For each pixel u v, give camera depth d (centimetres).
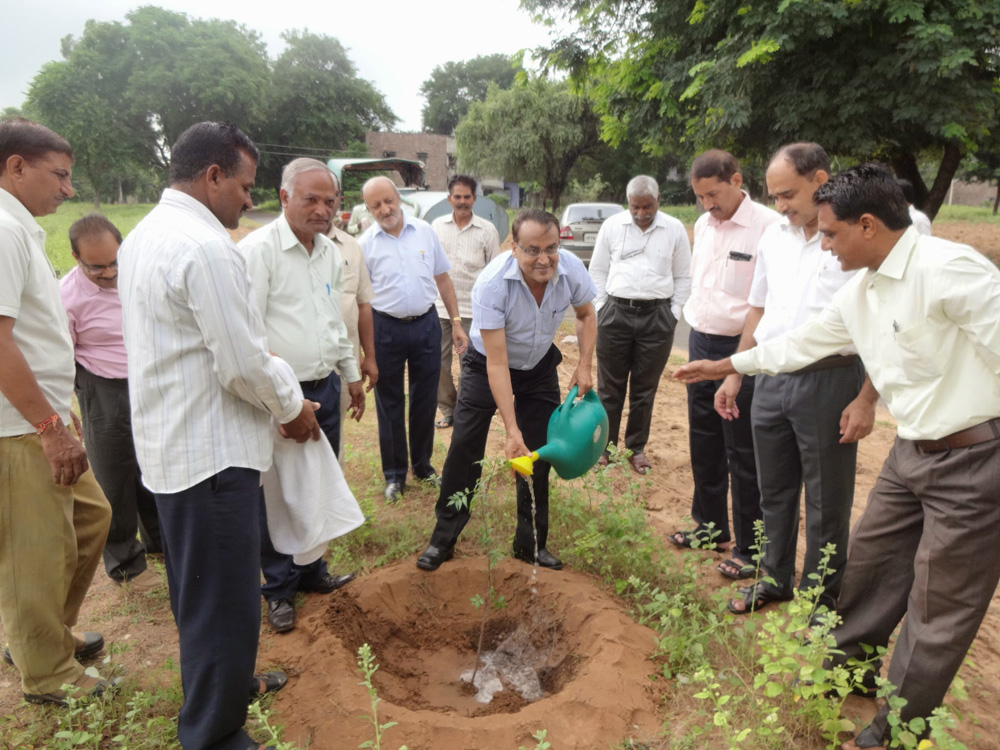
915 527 274
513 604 387
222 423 247
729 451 396
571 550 413
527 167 3625
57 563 281
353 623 361
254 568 257
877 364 264
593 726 281
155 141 5056
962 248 239
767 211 401
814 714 277
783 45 1078
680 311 541
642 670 314
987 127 1151
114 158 4650
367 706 291
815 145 317
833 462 324
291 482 322
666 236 521
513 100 3453
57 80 4516
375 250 482
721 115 1195
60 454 264
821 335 297
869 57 1109
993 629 355
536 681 348
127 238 252
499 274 341
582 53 1481
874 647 294
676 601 330
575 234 1611
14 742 275
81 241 342
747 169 2841
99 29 4650
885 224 246
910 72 1078
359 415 411
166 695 297
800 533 464
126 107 4738
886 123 1172
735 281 404
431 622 383
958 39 1041
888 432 667
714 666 320
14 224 258
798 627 270
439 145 5650
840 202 248
